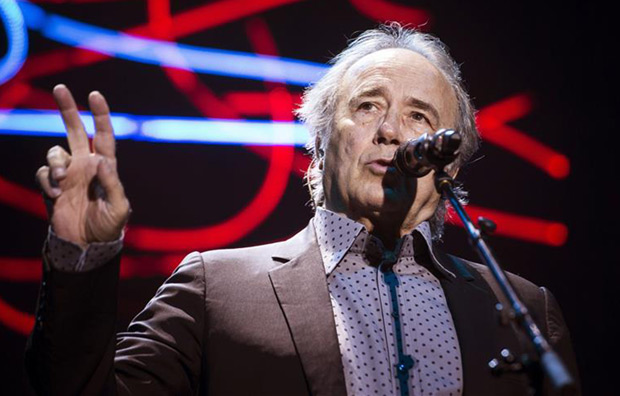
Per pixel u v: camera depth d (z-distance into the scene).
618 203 6.68
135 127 6.23
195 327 2.68
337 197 2.99
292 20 6.54
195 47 6.38
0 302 5.89
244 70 6.41
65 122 2.30
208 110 6.33
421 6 6.77
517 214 6.62
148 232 6.15
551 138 6.76
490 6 6.88
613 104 6.81
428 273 2.94
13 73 6.09
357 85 3.06
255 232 6.26
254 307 2.69
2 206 6.00
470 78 6.78
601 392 6.40
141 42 6.30
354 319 2.69
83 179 2.26
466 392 2.62
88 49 6.22
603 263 6.60
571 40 6.88
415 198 2.93
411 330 2.70
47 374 2.23
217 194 6.28
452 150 2.40
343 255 2.84
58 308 2.20
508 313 2.02
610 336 6.50
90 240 2.23
